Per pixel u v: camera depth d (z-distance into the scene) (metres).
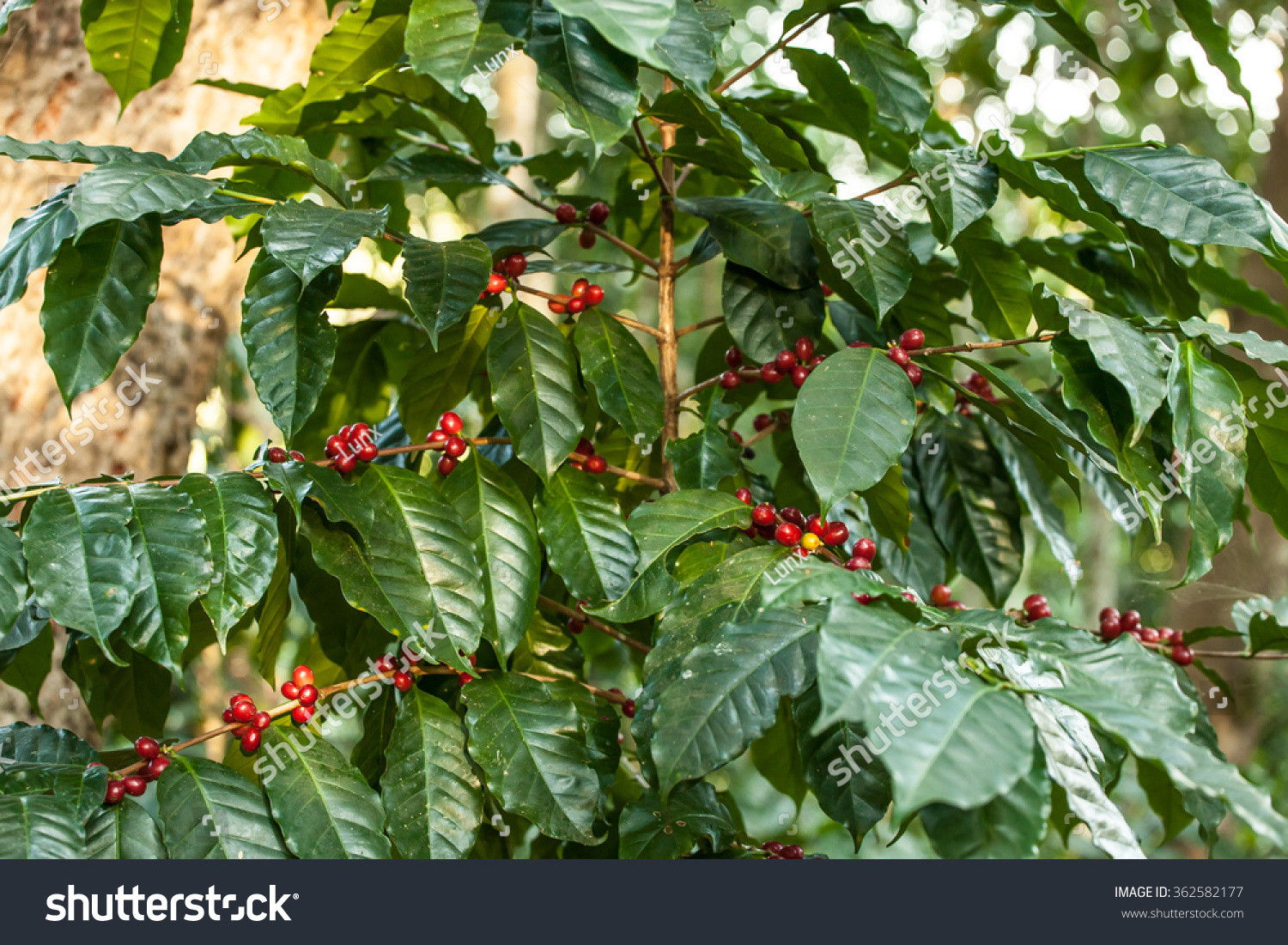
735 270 1.48
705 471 1.41
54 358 1.14
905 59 1.44
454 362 1.58
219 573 1.08
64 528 1.02
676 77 1.16
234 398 2.78
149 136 1.93
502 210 4.11
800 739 1.21
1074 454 1.75
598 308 1.48
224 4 1.97
